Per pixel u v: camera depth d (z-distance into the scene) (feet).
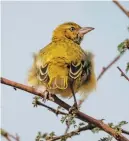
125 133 27.86
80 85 35.73
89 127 28.30
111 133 26.66
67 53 35.47
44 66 34.19
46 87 32.37
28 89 27.45
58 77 33.17
